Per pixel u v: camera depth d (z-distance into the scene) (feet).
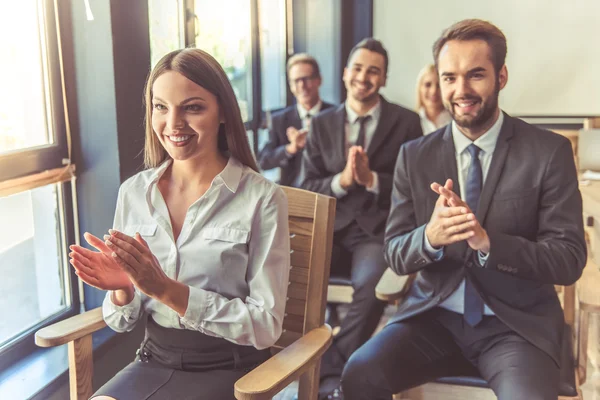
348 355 8.16
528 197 5.86
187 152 4.91
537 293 5.96
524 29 16.11
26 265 6.73
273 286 4.91
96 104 7.02
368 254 8.70
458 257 6.03
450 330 6.08
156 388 4.76
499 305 5.86
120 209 5.33
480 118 5.91
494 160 5.99
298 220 5.59
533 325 5.74
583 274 6.50
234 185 5.04
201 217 4.99
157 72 4.87
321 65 16.20
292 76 11.54
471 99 5.88
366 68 9.23
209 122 4.91
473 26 5.86
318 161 9.75
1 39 6.23
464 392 5.96
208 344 4.92
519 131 6.07
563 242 5.72
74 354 5.09
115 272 4.88
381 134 9.39
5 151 6.29
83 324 5.07
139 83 7.48
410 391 6.15
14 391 5.87
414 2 16.69
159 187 5.23
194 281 4.94
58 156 6.93
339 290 8.64
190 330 4.94
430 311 6.21
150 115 5.16
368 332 8.20
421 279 6.35
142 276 4.36
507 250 5.58
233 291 4.98
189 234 4.98
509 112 16.49
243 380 4.29
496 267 5.65
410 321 6.17
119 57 7.02
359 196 9.16
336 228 9.10
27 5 6.58
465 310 5.96
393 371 5.78
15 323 6.61
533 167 5.87
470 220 5.42
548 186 5.83
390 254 6.31
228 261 4.94
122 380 4.87
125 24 7.13
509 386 5.31
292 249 5.59
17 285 6.62
